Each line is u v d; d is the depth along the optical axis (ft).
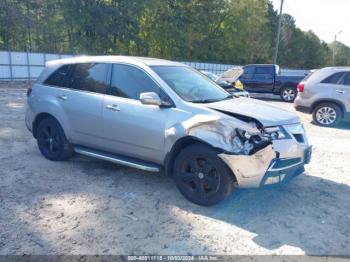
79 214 11.65
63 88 16.65
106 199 12.96
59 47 104.12
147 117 13.37
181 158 12.69
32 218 11.25
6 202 12.37
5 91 51.31
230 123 11.57
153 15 118.52
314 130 29.12
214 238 10.42
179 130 12.43
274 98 58.39
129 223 11.14
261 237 10.57
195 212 12.12
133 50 113.91
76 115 15.72
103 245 9.81
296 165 12.71
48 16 95.86
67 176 15.28
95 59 15.96
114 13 97.66
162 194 13.60
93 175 15.52
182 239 10.29
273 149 11.69
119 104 14.23
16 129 24.34
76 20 94.38
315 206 13.01
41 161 17.24
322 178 16.30
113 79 14.94
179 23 122.52
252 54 167.73
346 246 10.25
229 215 11.97
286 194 14.07
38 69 75.51
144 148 13.74
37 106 17.37
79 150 16.11
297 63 233.76
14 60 70.74
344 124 32.65
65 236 10.21
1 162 16.85
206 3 134.72
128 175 15.65
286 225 11.41
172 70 14.94
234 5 148.15
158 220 11.43
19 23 89.04
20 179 14.67
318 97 30.91
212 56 146.72
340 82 30.09
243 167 11.30
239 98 15.28
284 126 12.52
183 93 13.51
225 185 11.87
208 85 15.57
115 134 14.47
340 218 12.09
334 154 20.99
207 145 12.08
